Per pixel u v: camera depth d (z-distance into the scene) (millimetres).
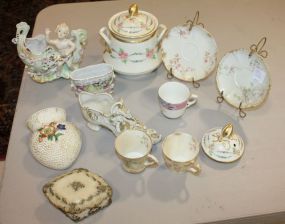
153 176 857
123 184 844
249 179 850
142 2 1349
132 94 1045
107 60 1046
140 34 961
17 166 884
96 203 779
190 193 825
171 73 1063
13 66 1999
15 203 815
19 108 1018
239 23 1257
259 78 967
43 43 1034
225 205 805
